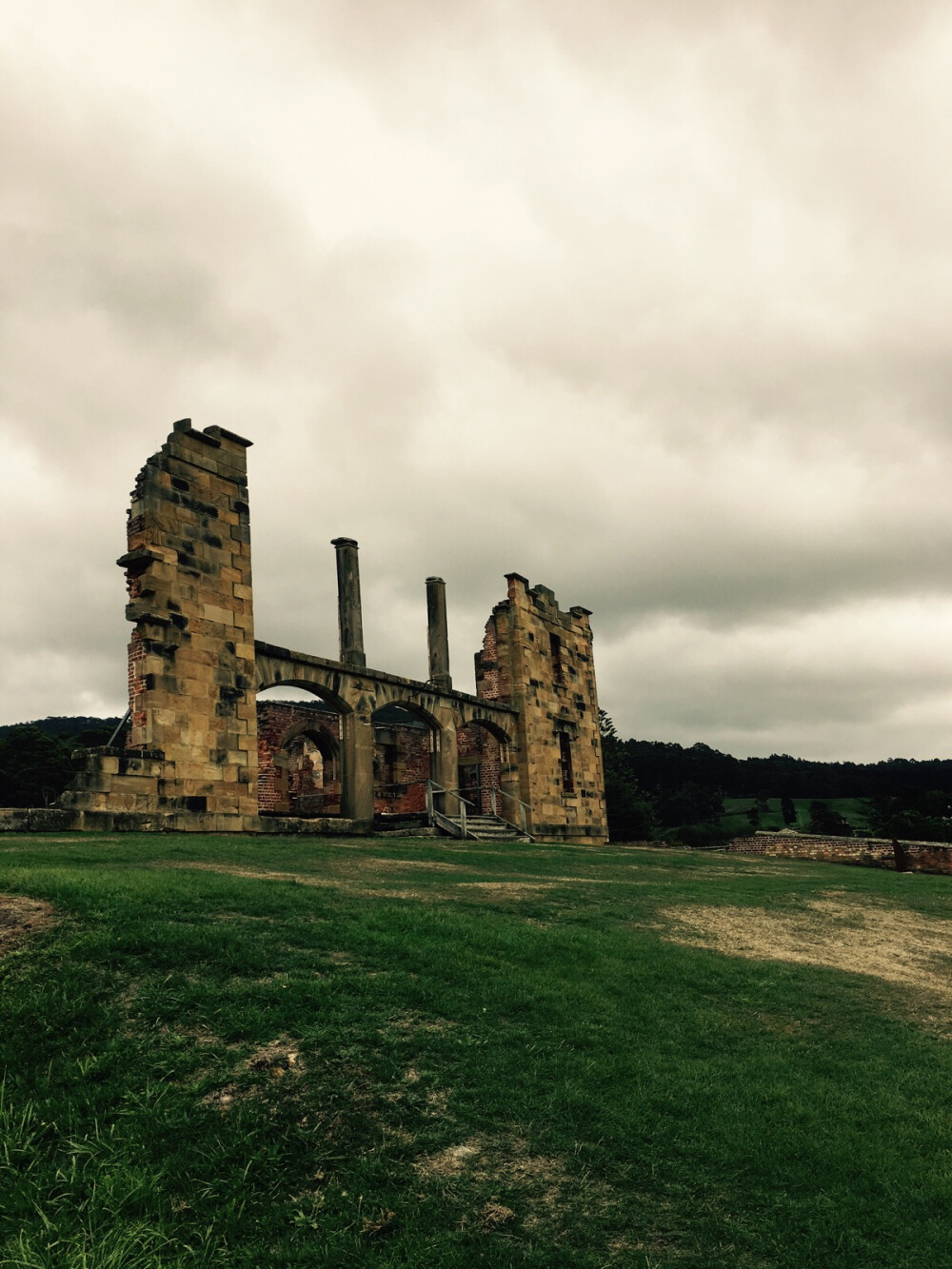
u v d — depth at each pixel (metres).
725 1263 6.06
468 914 13.33
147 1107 6.92
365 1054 7.95
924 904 20.88
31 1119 6.75
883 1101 8.43
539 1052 8.50
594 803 44.44
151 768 22.05
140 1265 5.58
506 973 10.30
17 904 10.09
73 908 10.02
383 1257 5.83
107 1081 7.21
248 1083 7.36
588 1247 6.09
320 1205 6.24
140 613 22.52
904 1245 6.38
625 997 10.30
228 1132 6.78
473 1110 7.41
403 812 40.72
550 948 11.61
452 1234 6.09
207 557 24.44
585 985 10.42
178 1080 7.32
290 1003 8.54
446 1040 8.42
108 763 21.16
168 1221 5.97
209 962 9.21
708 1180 6.97
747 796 136.25
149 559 22.95
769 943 14.49
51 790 57.78
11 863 12.73
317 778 39.81
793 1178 7.09
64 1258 5.57
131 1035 7.80
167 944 9.31
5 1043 7.52
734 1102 8.10
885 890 22.89
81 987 8.37
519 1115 7.45
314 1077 7.52
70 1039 7.66
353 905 12.31
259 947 9.74
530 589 41.78
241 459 26.00
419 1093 7.56
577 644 45.62
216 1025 8.05
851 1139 7.67
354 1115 7.16
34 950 8.94
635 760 130.12
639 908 16.00
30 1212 5.96
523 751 39.22
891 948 15.36
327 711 37.59
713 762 134.25
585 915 14.62
